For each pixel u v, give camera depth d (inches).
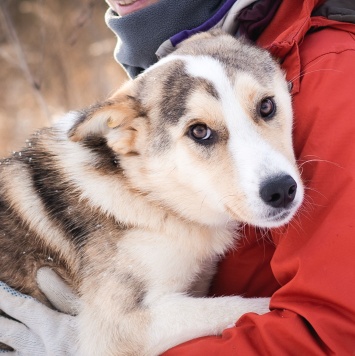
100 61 312.5
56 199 114.0
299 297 85.7
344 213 84.2
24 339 105.6
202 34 115.5
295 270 87.9
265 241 105.8
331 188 86.8
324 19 102.3
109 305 106.3
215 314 100.3
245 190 94.3
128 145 107.6
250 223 97.0
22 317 106.5
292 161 95.5
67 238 112.2
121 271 106.9
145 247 107.1
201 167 100.9
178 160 103.6
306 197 90.7
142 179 108.3
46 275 111.3
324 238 84.8
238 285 110.8
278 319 84.4
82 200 111.4
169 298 105.3
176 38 118.6
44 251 113.7
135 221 107.7
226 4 117.4
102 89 298.5
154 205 108.3
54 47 310.7
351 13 102.1
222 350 87.9
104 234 109.3
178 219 108.3
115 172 110.0
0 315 110.0
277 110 100.2
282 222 92.4
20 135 299.4
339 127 88.6
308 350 82.3
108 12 137.3
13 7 350.3
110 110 105.2
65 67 307.0
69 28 314.8
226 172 97.6
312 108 93.4
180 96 102.2
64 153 115.6
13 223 116.5
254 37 114.0
